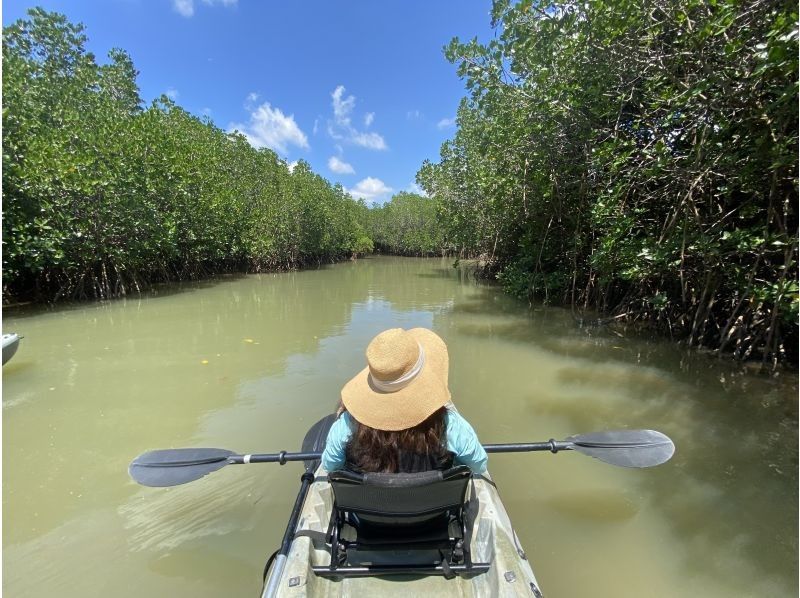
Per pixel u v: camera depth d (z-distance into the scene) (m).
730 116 5.19
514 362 6.29
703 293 6.71
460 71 7.79
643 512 2.97
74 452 3.75
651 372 5.82
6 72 10.12
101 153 11.14
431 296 13.53
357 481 1.76
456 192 17.41
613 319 8.62
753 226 5.81
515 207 11.11
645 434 2.80
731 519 2.90
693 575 2.46
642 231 7.69
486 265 17.83
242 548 2.63
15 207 9.48
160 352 6.71
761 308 6.06
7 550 2.60
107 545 2.64
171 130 15.69
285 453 2.65
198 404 4.74
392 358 1.79
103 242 11.77
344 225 34.59
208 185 16.75
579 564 2.53
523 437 4.02
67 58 14.85
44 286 11.56
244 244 20.61
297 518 2.21
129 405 4.71
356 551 2.12
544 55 6.44
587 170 8.31
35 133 10.30
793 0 3.90
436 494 1.81
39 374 5.71
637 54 5.99
